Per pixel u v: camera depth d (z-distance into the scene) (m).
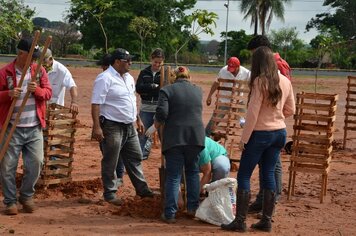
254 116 7.33
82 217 8.06
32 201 8.21
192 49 76.94
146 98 11.27
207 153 8.35
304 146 9.50
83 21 68.50
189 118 7.90
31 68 7.95
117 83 8.63
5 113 7.87
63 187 9.50
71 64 55.00
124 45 67.00
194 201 8.14
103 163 8.73
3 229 7.38
